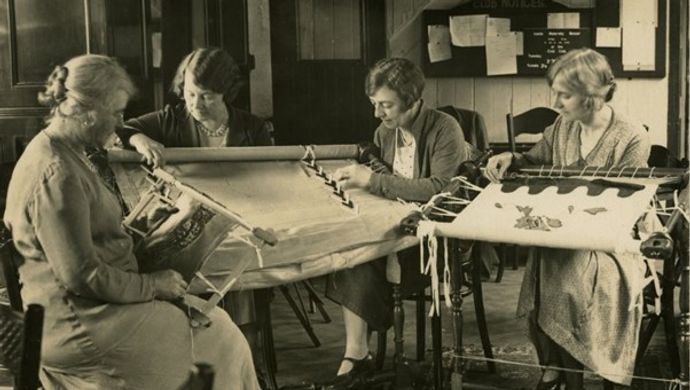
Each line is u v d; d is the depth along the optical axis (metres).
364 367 3.68
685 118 7.21
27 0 4.65
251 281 3.06
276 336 4.89
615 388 3.80
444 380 3.84
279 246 3.10
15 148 4.71
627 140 3.53
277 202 3.37
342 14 7.03
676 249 3.45
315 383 3.64
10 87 4.68
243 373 2.84
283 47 7.00
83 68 2.55
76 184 2.49
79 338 2.55
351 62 7.05
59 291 2.54
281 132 7.05
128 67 4.82
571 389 3.50
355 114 7.08
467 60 7.33
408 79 3.75
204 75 3.59
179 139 3.75
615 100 7.33
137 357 2.60
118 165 3.15
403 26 7.34
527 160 3.79
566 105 3.51
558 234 3.04
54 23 4.67
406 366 3.75
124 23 4.80
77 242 2.47
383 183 3.70
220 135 3.80
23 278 2.60
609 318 3.36
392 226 3.51
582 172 3.48
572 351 3.41
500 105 7.40
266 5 7.19
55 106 2.58
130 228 2.86
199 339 2.71
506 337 4.79
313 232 3.23
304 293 5.97
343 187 3.68
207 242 2.78
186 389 2.68
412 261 3.81
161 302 2.67
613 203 3.16
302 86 7.03
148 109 4.96
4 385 3.63
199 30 5.51
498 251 6.85
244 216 3.20
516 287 6.03
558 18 7.26
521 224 3.15
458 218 3.27
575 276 3.42
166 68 5.23
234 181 3.40
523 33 7.29
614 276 3.38
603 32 7.24
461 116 6.00
